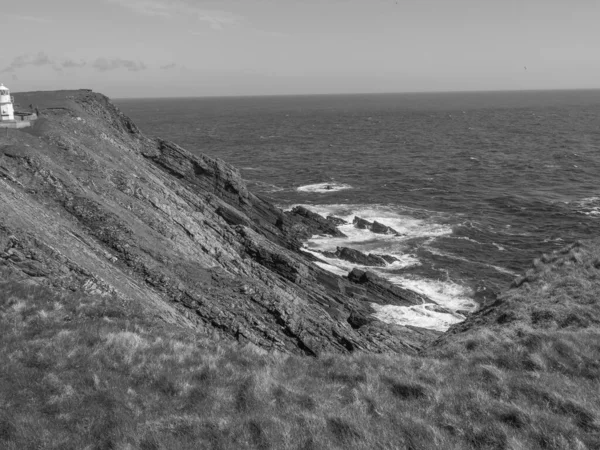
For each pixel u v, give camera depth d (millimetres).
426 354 17641
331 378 14016
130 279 25562
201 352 15391
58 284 20328
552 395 11891
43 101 60000
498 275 49562
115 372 13203
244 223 55844
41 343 14414
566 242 58469
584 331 16172
